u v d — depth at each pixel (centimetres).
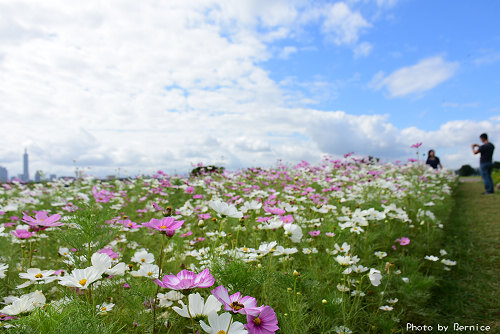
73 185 693
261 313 107
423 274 327
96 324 110
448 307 277
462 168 1991
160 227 132
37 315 106
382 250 345
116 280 168
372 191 543
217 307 100
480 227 525
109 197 401
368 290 254
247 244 295
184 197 527
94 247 170
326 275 244
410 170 862
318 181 575
